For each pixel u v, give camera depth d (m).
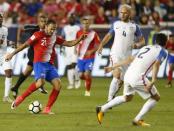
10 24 77.38
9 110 43.41
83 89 62.41
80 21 76.31
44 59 41.03
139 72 36.16
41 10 81.62
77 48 59.59
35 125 36.50
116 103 36.84
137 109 45.41
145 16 76.69
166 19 82.00
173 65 66.75
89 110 44.22
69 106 46.72
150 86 35.38
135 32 46.12
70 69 63.50
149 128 35.81
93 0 82.75
